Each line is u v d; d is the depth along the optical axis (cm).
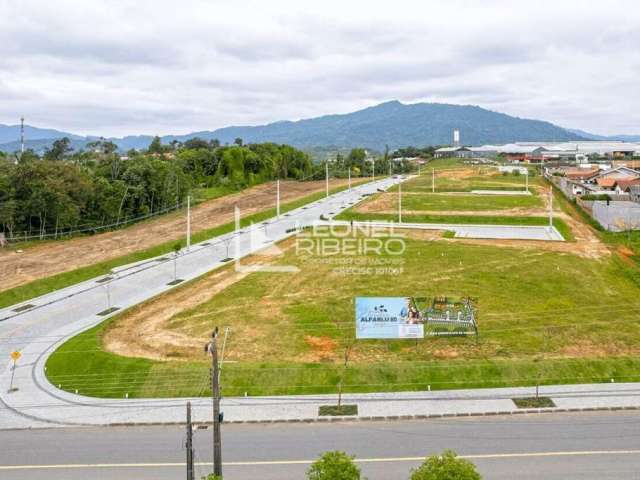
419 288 6016
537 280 6247
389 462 2967
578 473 2827
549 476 2802
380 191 13825
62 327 5281
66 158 18612
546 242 8075
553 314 5219
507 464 2920
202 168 17050
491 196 12544
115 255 8056
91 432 3388
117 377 4128
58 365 4388
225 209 11875
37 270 7288
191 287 6384
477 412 3516
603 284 6156
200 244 8631
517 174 17112
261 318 5303
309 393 3862
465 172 18400
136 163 12238
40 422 3522
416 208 10994
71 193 9962
